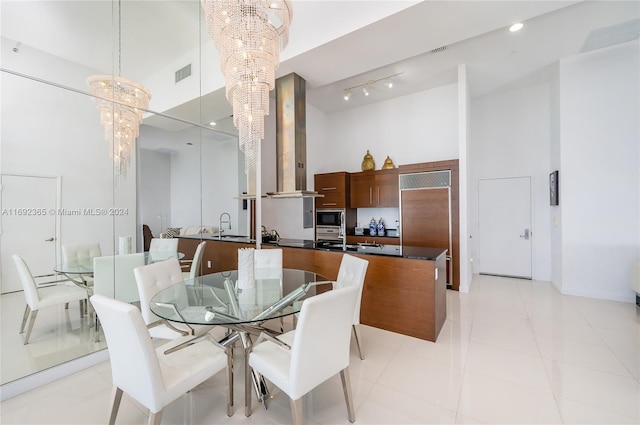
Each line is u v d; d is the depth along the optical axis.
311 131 6.05
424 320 2.75
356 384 2.05
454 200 4.40
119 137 3.00
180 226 3.81
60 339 2.39
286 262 3.71
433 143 5.23
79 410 1.81
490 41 3.57
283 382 1.47
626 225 3.74
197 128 4.06
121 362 1.40
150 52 3.34
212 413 1.78
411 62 4.14
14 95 2.26
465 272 4.27
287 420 1.71
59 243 2.46
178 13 3.23
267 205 5.17
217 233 4.41
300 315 1.38
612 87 3.77
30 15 2.40
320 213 6.02
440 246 4.51
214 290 2.15
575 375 2.11
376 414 1.74
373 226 5.68
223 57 2.33
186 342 1.76
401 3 2.54
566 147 4.07
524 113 5.03
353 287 1.62
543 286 4.55
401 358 2.40
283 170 3.88
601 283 3.89
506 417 1.70
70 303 2.48
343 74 3.77
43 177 2.39
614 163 3.79
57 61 2.54
